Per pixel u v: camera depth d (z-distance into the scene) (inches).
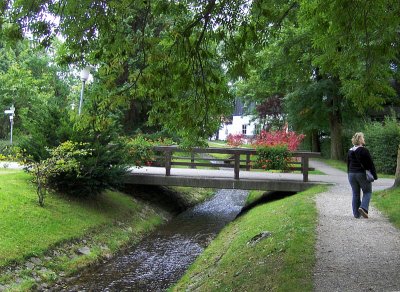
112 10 208.2
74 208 453.1
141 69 240.5
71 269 341.4
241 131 2701.8
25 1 197.3
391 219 358.9
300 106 1050.1
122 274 349.4
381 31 252.7
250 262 272.7
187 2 225.9
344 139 1143.0
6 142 973.8
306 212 386.0
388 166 835.4
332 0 233.9
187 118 256.7
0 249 311.0
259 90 1229.7
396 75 532.7
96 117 254.1
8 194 417.7
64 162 422.0
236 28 239.5
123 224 484.1
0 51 1370.6
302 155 592.7
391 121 864.9
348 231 319.9
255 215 455.8
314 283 212.4
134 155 590.6
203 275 302.8
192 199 738.8
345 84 393.1
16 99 1184.2
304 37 563.8
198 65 245.3
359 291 201.9
